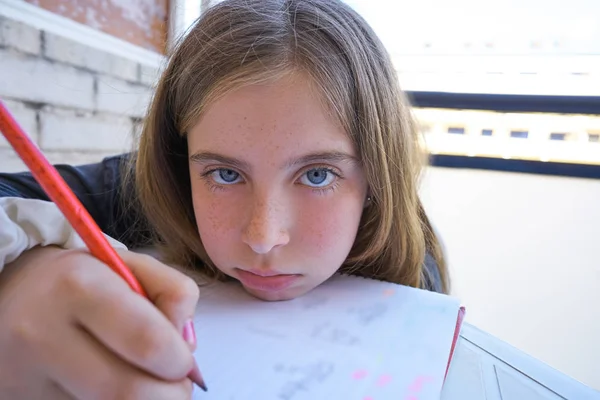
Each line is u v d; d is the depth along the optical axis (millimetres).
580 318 883
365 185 408
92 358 181
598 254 881
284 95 332
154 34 868
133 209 565
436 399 260
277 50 347
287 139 332
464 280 955
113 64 763
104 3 738
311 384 268
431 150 966
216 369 279
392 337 327
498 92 925
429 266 574
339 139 359
